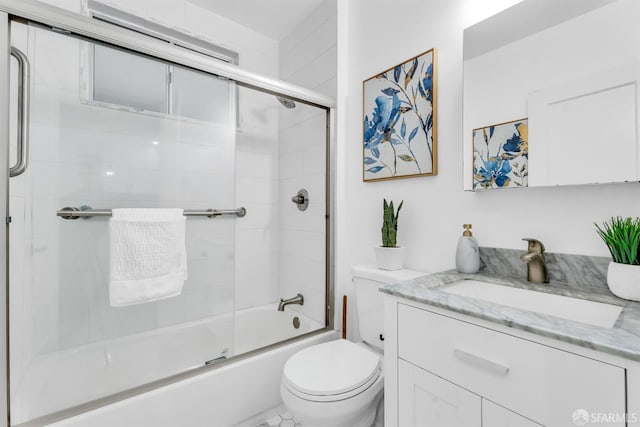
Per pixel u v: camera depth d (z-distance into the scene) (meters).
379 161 1.64
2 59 0.98
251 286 2.22
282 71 2.35
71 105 1.35
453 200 1.32
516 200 1.12
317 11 2.02
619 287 0.81
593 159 0.92
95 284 1.42
